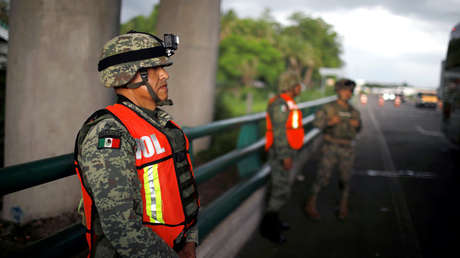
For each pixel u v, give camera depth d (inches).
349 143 146.1
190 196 46.4
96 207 35.7
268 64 1138.0
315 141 311.9
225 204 110.1
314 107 313.4
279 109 116.6
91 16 112.2
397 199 189.5
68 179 93.0
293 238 136.8
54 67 110.3
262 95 1107.9
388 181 223.9
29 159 112.8
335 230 146.6
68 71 111.3
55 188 93.6
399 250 131.0
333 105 144.2
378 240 138.6
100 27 114.7
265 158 223.9
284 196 126.4
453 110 359.3
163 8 259.1
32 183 47.6
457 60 343.0
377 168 259.6
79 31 111.0
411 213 169.5
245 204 132.6
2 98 132.5
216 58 274.4
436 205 181.3
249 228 133.4
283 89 121.5
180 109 263.0
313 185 152.7
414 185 216.2
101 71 42.3
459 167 266.8
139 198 39.4
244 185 131.4
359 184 215.6
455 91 351.6
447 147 358.6
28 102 111.3
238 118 140.9
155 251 36.8
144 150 40.3
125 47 41.3
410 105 940.6
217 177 193.5
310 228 147.3
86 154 36.5
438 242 138.5
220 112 378.9
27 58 110.5
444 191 205.2
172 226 42.4
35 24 109.0
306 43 1539.1
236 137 271.0
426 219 162.1
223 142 258.1
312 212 153.3
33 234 88.6
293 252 125.3
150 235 36.8
